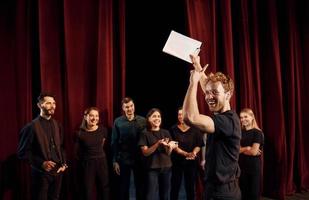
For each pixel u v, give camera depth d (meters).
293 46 4.64
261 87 4.58
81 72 3.61
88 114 3.38
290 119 4.59
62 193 3.62
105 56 3.62
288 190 4.52
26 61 3.46
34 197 3.15
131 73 4.74
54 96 3.52
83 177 3.40
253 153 3.36
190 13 4.04
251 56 4.47
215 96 1.80
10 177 3.45
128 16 4.52
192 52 2.04
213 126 1.74
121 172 3.59
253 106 4.45
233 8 4.45
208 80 1.84
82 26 3.61
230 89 1.84
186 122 1.73
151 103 4.93
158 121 3.54
